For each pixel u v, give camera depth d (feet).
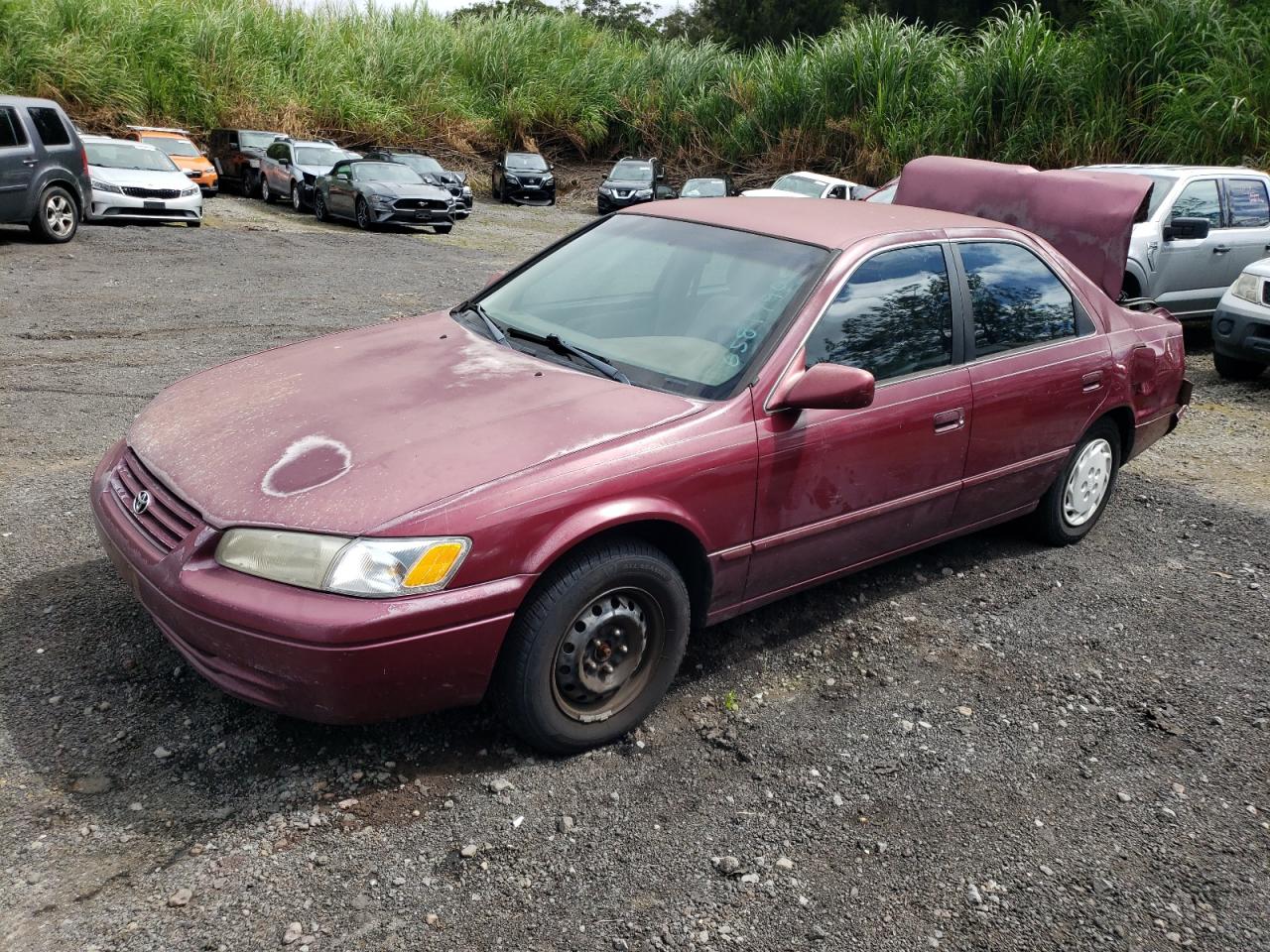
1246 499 19.57
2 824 8.62
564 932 8.01
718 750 10.57
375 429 9.95
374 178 64.90
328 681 8.56
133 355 25.75
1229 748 11.31
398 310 34.60
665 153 104.12
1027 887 8.93
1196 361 32.14
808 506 11.63
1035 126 70.08
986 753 10.88
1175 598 15.02
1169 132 58.70
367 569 8.55
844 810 9.77
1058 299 14.94
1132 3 65.57
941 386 12.80
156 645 11.48
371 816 9.12
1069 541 16.67
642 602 10.36
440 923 8.00
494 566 8.99
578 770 10.06
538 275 13.66
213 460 9.80
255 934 7.74
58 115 44.29
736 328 11.53
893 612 13.94
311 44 97.66
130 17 84.74
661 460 10.07
